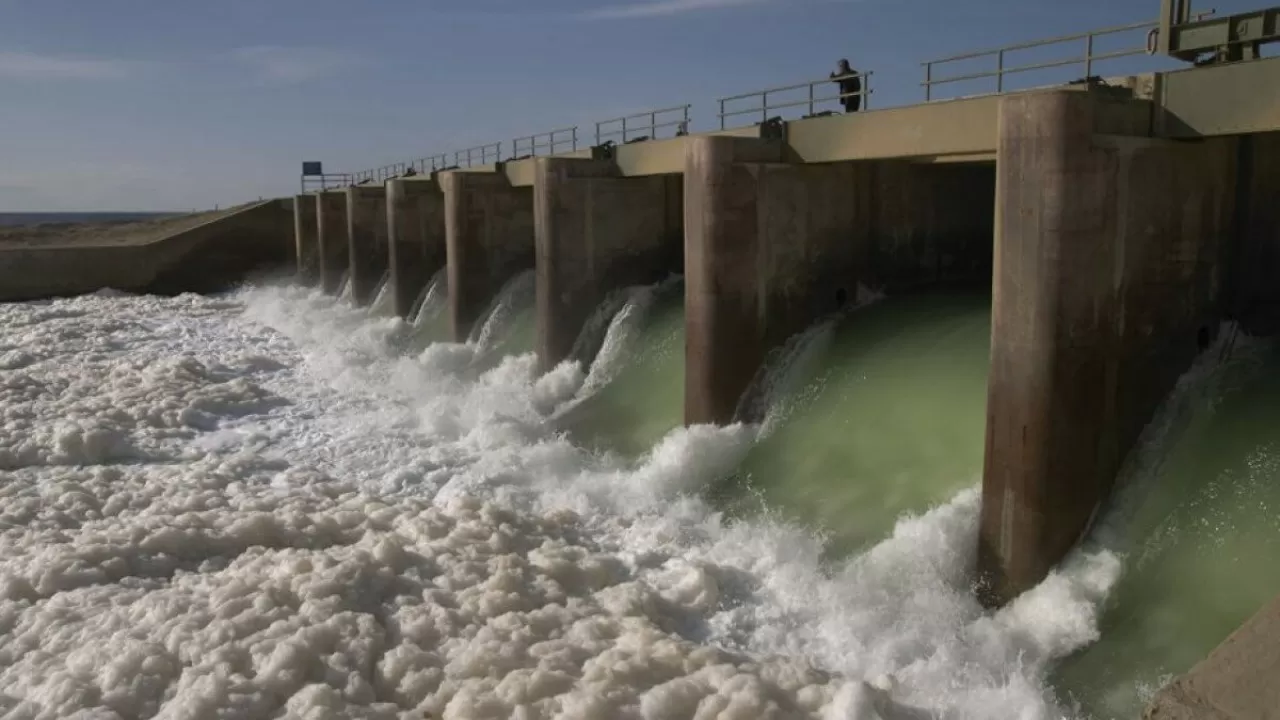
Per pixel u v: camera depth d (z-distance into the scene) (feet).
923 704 28.94
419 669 27.35
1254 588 30.89
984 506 37.19
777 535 41.50
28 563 32.96
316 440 55.77
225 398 62.23
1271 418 35.29
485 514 39.73
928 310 54.03
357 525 38.55
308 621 28.94
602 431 59.57
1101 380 35.63
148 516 38.52
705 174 52.26
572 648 28.86
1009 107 34.81
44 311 107.55
